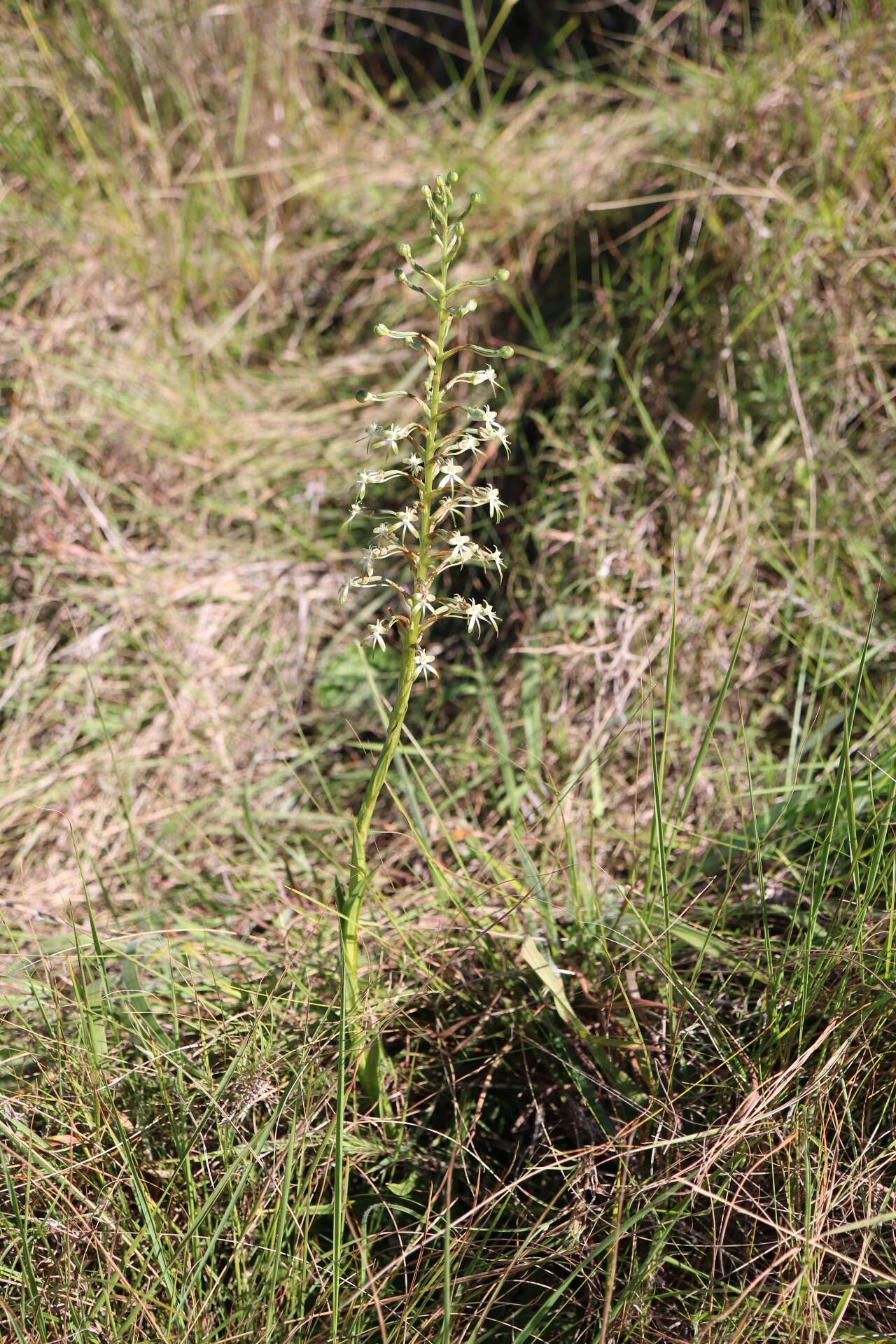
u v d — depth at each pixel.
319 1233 1.74
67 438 3.25
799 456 2.87
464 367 3.46
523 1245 1.56
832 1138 1.72
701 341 3.11
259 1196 1.62
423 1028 1.97
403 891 2.28
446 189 1.40
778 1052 1.75
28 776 2.75
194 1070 1.84
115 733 2.85
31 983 1.93
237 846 2.62
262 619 3.10
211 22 4.21
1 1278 1.59
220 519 3.31
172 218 3.97
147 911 2.25
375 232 4.01
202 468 3.35
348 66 4.88
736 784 2.45
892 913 1.75
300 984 1.90
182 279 3.80
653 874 2.14
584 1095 1.78
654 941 1.82
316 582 3.18
